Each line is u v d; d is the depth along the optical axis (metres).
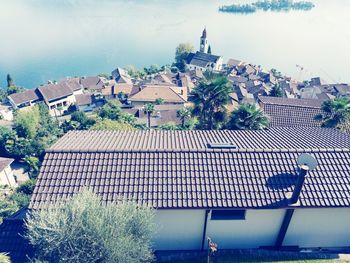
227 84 29.45
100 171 15.30
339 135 20.23
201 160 16.06
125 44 177.38
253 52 174.50
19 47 160.00
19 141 51.47
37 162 45.97
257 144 17.94
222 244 16.64
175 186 14.93
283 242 16.97
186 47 140.62
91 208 12.85
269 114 37.72
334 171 15.91
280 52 173.00
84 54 156.12
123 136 19.30
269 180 15.38
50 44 168.38
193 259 15.91
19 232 15.16
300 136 19.84
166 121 70.31
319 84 97.19
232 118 27.48
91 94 95.62
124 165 15.61
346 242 16.98
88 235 12.30
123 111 73.69
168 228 15.76
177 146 17.33
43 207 13.93
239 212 15.83
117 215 12.91
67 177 15.00
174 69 129.12
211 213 15.41
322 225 16.16
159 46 177.88
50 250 12.13
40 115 62.94
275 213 15.45
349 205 14.55
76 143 17.42
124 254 12.38
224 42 195.38
